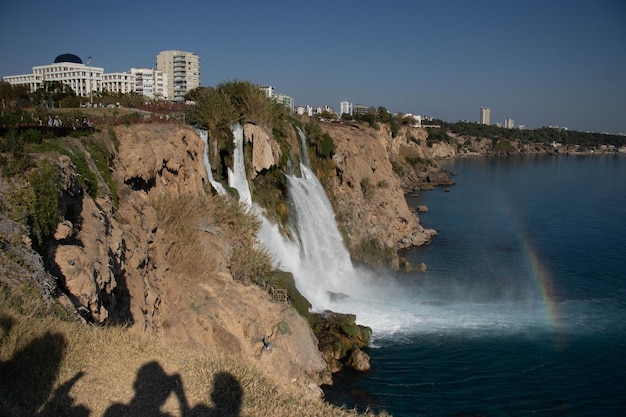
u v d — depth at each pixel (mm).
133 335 17625
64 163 22344
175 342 24125
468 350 34188
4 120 23656
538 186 132375
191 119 43094
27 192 18828
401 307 41781
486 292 46375
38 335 14602
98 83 153250
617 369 32125
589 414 27609
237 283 29922
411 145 152250
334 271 50250
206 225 32594
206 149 40750
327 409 17031
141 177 31391
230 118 43375
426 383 30016
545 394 29297
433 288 47656
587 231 74125
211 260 29875
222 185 41062
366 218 60562
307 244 48344
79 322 16859
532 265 55750
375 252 56250
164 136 34844
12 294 15375
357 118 120125
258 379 17625
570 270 53750
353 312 40156
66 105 60406
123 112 47688
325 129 65000
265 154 44750
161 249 28062
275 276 33969
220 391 15469
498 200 105125
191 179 36250
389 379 30359
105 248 21625
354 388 29297
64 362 14469
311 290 43000
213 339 25438
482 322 38812
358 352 31969
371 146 73438
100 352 15680
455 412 27344
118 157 30500
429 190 121062
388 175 74625
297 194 49250
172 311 25859
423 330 37156
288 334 29078
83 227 21719
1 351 13500
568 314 40844
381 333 36438
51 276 17688
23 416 12102
